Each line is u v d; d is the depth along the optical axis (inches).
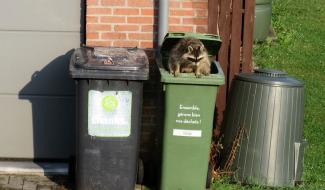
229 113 240.2
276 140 232.4
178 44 222.8
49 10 246.2
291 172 235.5
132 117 219.1
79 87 217.2
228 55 251.0
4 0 244.8
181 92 220.2
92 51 226.4
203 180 226.8
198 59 217.9
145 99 244.2
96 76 213.5
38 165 251.4
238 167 236.5
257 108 232.1
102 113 217.9
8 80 251.0
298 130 235.5
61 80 252.1
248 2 247.0
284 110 231.5
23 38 248.1
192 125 222.7
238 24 248.2
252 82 232.5
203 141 224.1
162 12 237.3
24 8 245.9
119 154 220.7
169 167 225.5
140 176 233.5
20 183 236.7
